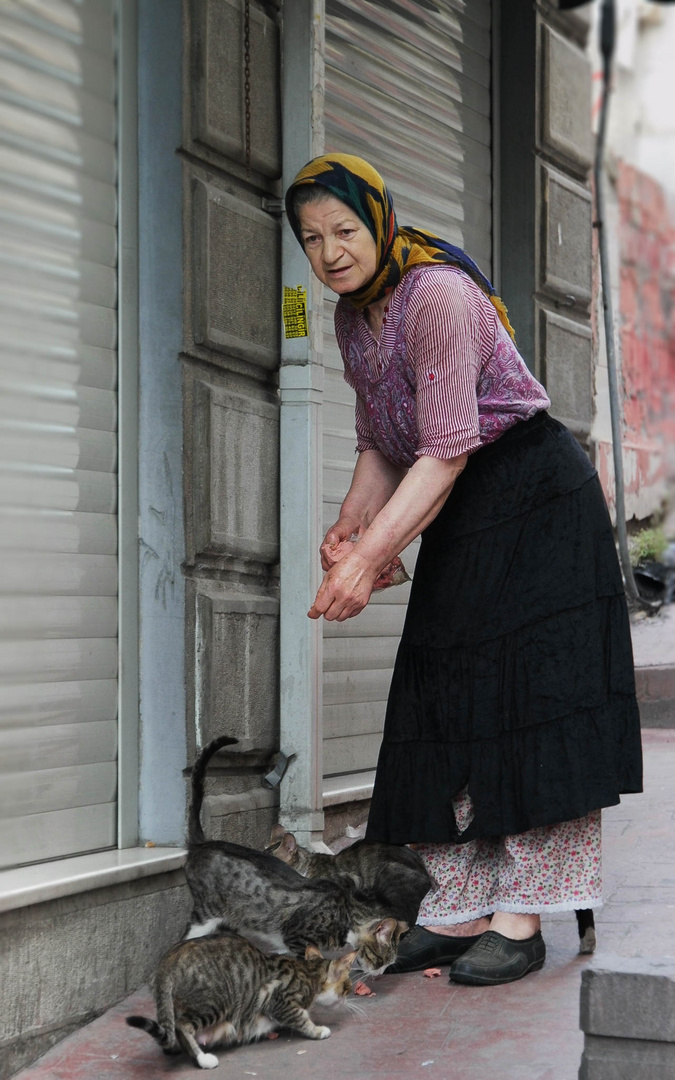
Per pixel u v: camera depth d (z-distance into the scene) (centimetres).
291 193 369
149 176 429
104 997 369
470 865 404
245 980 337
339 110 555
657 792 620
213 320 436
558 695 378
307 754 470
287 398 478
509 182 688
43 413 383
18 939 336
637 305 1406
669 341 1483
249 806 455
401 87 602
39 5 385
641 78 1703
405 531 366
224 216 445
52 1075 324
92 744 402
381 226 366
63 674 389
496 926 392
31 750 373
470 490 385
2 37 369
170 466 425
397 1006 365
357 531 417
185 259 426
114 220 420
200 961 332
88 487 404
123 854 400
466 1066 316
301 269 477
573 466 387
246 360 462
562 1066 312
